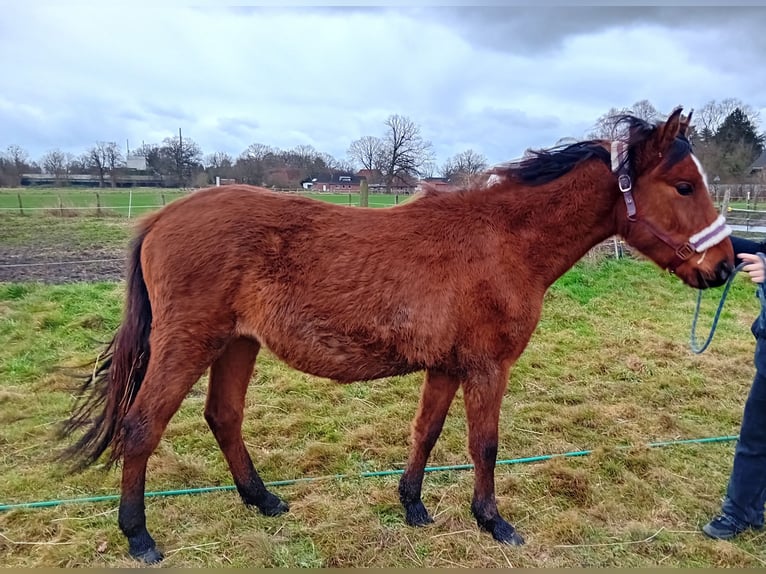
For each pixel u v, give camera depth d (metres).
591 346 6.29
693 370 5.68
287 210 2.82
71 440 3.89
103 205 21.81
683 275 2.90
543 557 2.91
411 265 2.77
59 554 2.77
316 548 2.91
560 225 2.96
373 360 2.83
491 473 3.00
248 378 3.17
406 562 2.84
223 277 2.70
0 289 7.20
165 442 3.94
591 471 3.72
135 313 2.83
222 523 3.06
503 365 2.93
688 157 2.80
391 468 3.74
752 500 3.06
